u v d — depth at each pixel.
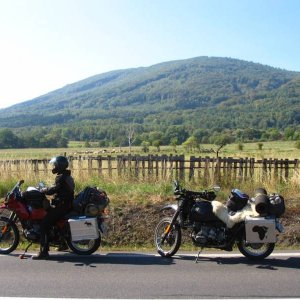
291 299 5.97
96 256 8.52
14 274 7.18
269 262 8.02
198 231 8.35
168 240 8.51
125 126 167.00
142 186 13.98
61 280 6.84
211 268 7.59
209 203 8.39
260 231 7.99
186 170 17.62
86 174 16.06
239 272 7.33
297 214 11.08
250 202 8.39
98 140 141.88
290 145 98.88
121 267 7.66
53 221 8.51
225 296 6.09
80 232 8.41
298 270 7.46
